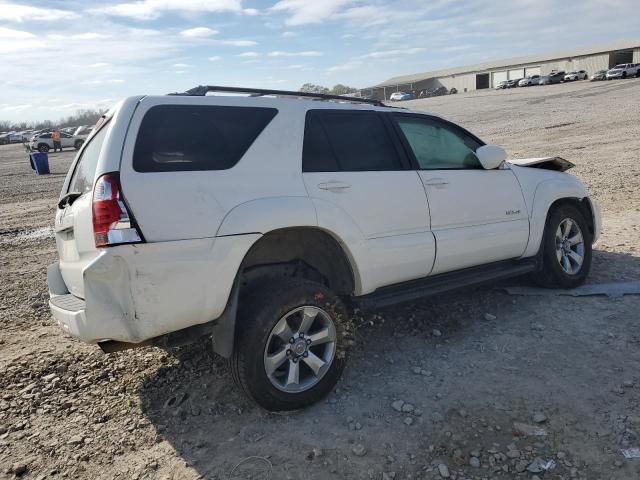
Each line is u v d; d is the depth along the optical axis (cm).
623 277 544
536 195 499
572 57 7494
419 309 495
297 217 342
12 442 334
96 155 332
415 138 433
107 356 445
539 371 371
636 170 1217
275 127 355
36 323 538
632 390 338
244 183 331
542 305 486
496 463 286
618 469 273
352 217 369
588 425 308
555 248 512
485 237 449
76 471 304
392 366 398
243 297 350
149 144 309
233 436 326
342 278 382
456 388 359
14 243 980
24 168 2780
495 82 8581
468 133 483
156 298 300
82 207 312
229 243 317
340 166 377
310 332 352
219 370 406
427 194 414
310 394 345
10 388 400
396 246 392
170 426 342
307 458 300
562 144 1809
